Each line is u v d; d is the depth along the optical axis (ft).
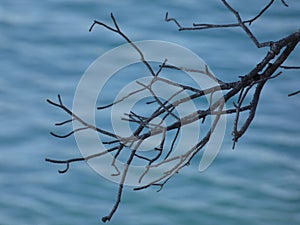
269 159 233.55
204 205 212.64
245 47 311.47
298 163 231.71
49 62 306.14
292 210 211.41
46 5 345.92
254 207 212.84
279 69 280.51
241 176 225.97
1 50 313.53
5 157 240.53
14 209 213.66
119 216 210.18
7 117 263.70
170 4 343.67
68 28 330.13
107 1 345.51
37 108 271.08
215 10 339.36
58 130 255.50
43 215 211.82
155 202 212.64
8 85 287.69
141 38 323.57
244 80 46.29
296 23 327.47
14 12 342.03
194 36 320.70
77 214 211.41
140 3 345.10
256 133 245.86
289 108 261.03
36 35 325.83
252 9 337.31
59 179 225.76
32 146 247.29
